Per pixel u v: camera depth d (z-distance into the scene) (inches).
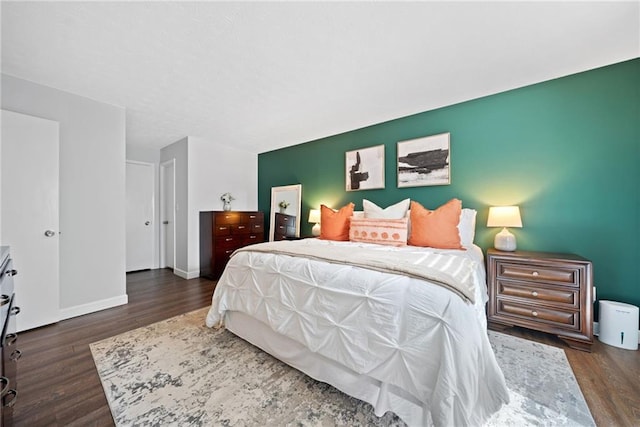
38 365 62.7
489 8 56.2
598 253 80.3
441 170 109.0
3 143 77.5
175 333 80.5
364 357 46.1
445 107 108.9
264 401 50.5
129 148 171.6
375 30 63.3
